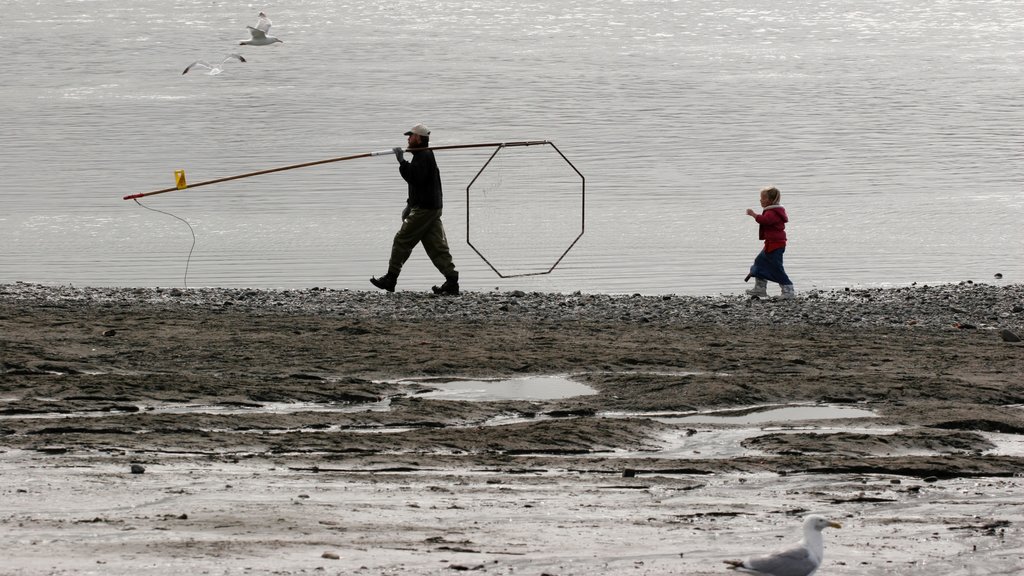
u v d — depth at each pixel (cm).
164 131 15975
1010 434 4953
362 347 6119
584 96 19838
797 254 9562
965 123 16825
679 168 13375
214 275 8744
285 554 3272
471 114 17862
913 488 4197
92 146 14675
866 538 3641
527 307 7425
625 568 3275
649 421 4922
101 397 5047
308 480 4072
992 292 8150
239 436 4572
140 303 7381
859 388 5469
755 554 3394
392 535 3503
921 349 6444
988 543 3603
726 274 8875
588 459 4459
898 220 10794
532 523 3672
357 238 9975
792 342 6544
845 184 12494
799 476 4309
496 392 5397
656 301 7719
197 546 3312
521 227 10444
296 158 14025
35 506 3675
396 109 18388
